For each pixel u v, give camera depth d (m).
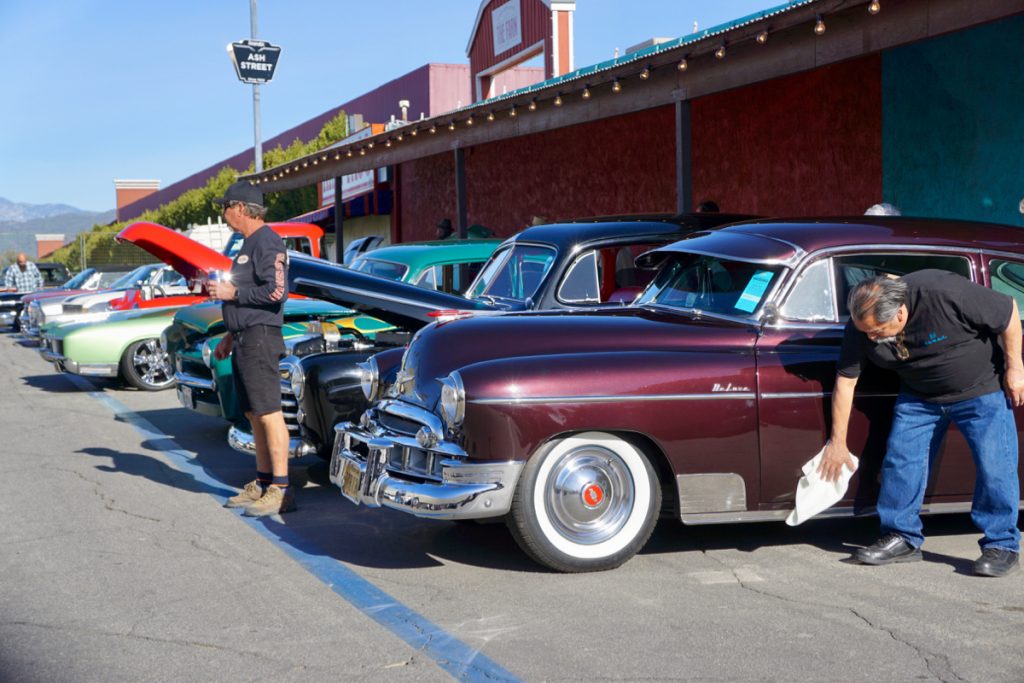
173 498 6.24
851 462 4.62
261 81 25.33
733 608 4.11
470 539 5.24
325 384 6.37
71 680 3.47
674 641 3.75
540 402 4.46
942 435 4.74
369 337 7.74
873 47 7.96
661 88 10.41
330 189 30.80
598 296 6.85
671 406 4.55
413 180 24.41
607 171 17.16
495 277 7.28
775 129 13.65
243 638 3.84
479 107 13.42
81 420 9.50
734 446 4.63
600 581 4.51
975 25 7.16
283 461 5.83
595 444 4.59
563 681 3.40
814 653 3.62
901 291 4.32
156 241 5.77
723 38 9.20
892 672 3.45
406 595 4.34
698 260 5.28
